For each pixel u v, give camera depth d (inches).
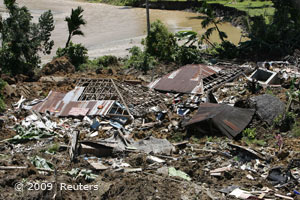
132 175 609.3
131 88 985.5
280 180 594.2
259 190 571.8
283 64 1188.5
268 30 1425.9
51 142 738.8
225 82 1040.8
